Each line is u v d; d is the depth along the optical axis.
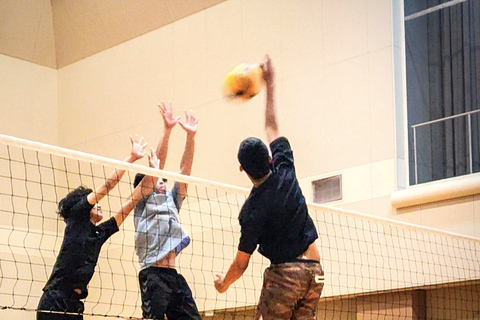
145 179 6.11
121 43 13.40
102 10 13.37
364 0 10.19
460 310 9.27
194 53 12.20
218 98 11.69
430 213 9.22
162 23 12.71
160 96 12.62
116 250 12.67
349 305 10.09
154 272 5.89
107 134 13.44
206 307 11.17
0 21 13.69
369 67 10.02
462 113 9.58
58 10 14.13
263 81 6.29
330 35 10.48
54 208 13.84
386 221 7.56
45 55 14.38
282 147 5.02
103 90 13.64
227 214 11.21
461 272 8.88
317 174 10.33
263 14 11.33
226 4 11.84
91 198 5.75
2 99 13.70
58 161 14.08
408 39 10.05
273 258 4.80
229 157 11.38
